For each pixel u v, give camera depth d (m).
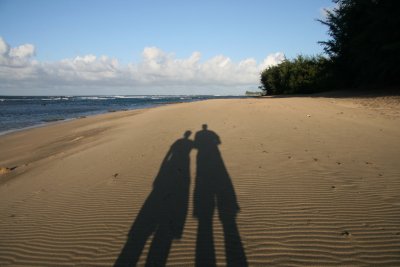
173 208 5.01
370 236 3.83
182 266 3.63
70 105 65.25
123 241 4.26
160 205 5.18
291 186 5.44
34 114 38.16
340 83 32.72
